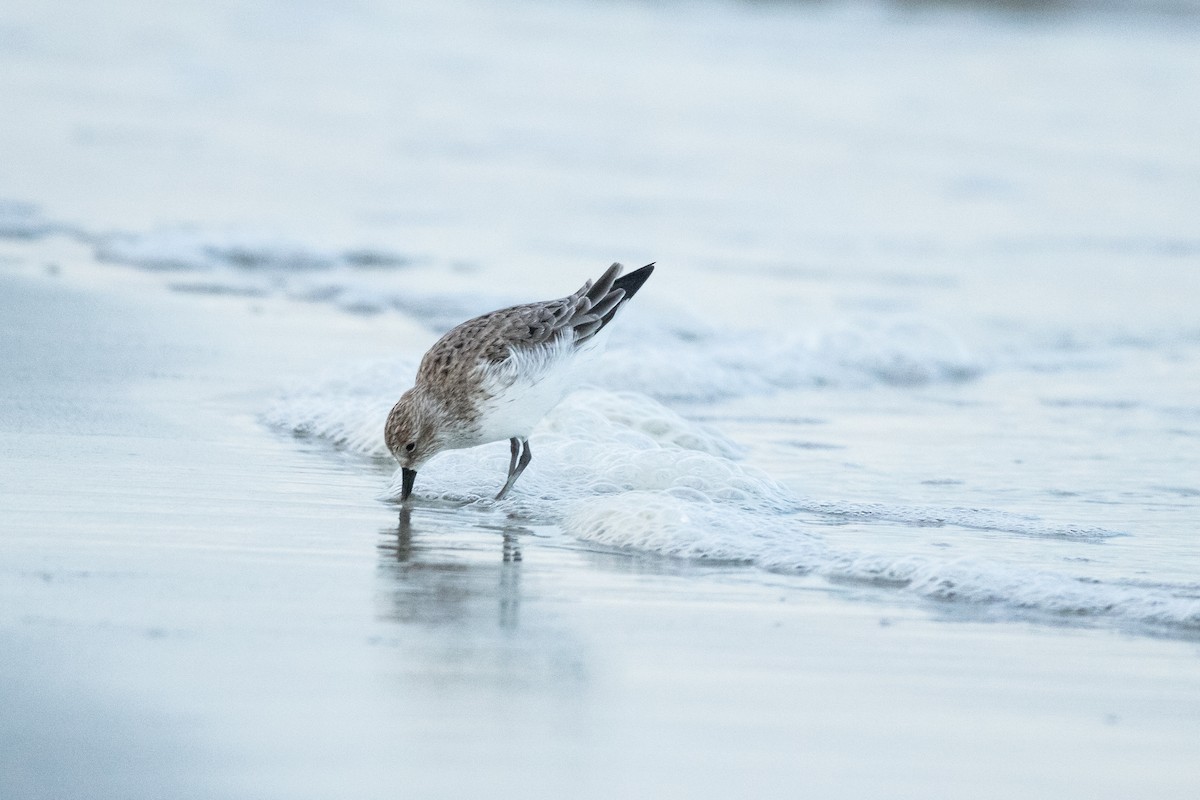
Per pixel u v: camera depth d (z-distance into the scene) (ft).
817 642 24.00
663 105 125.70
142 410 38.88
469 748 19.27
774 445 40.47
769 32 174.81
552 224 79.87
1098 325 62.69
